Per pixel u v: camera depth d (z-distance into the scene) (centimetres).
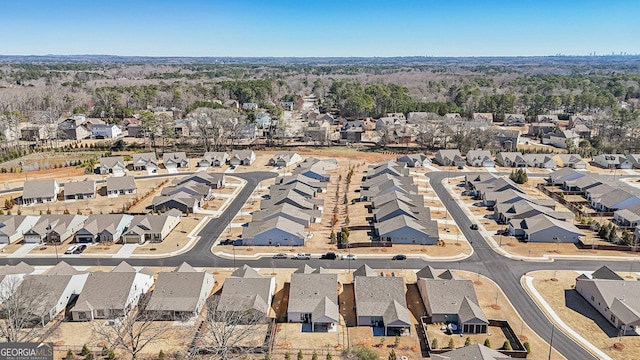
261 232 8312
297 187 10950
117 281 6291
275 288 6775
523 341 5472
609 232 8300
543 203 10000
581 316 6009
